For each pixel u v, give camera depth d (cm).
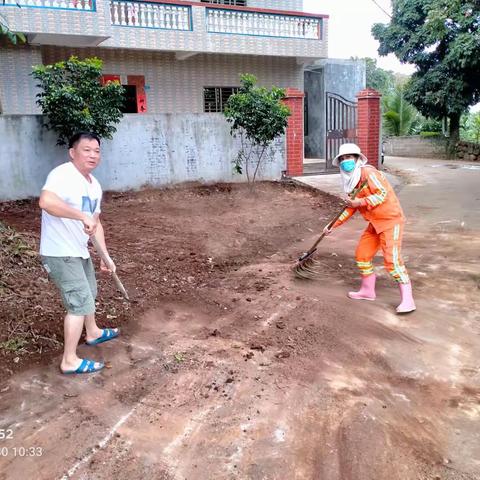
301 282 571
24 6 1100
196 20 1370
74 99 885
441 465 276
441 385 359
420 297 524
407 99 2139
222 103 1579
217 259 669
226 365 378
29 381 348
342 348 410
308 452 284
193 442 291
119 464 273
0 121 905
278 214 953
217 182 1175
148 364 378
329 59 1797
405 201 1114
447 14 1778
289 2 1678
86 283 353
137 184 1075
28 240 610
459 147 2147
